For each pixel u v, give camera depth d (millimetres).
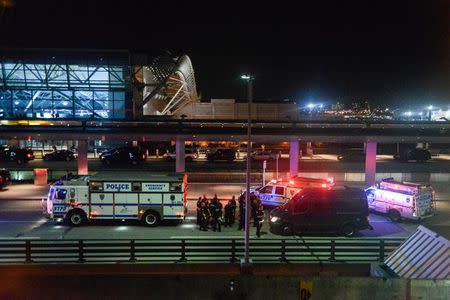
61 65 73438
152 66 79500
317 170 55219
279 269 20219
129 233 26703
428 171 55531
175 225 28812
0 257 20562
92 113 76500
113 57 73875
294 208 26328
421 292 16344
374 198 31516
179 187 28203
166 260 20812
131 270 20031
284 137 43531
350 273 20125
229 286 16969
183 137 44219
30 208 33594
